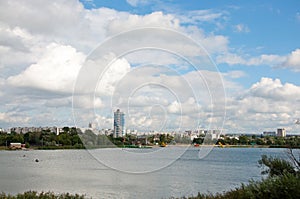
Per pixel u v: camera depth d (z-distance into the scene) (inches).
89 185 1284.4
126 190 1137.4
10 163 2748.5
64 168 2208.4
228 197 622.2
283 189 531.5
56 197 603.8
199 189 1184.8
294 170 673.6
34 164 2620.6
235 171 1975.9
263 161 730.2
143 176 1553.9
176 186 1248.2
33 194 591.5
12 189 1203.2
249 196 567.2
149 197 1011.3
